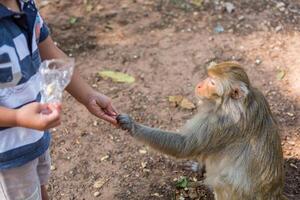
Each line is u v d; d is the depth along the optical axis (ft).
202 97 7.25
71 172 8.24
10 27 5.54
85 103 6.59
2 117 5.34
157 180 8.14
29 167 6.08
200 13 11.25
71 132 8.84
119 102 9.32
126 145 8.64
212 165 7.50
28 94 5.74
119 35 10.71
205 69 9.95
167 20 11.07
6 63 5.52
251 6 11.42
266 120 7.30
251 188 7.29
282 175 7.50
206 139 7.29
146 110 9.20
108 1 11.52
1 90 5.60
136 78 9.78
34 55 5.79
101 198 7.89
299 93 9.53
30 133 5.91
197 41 10.58
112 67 9.98
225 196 7.47
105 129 8.89
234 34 10.77
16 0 5.62
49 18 11.05
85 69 9.94
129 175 8.20
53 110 5.31
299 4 11.45
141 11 11.29
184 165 8.35
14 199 6.16
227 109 7.14
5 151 5.82
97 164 8.36
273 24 11.00
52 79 5.48
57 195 7.94
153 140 7.36
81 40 10.57
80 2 11.47
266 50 10.40
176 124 8.97
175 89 9.57
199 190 8.01
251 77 9.83
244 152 7.24
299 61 10.15
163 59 10.16
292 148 8.61
